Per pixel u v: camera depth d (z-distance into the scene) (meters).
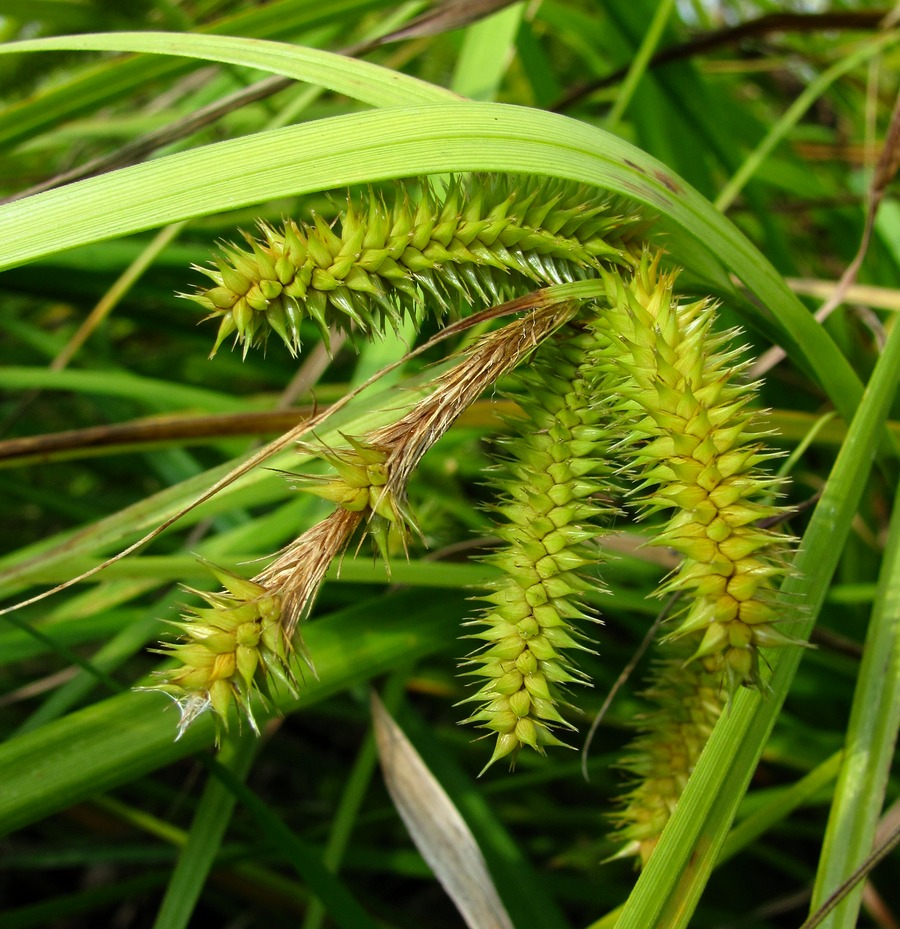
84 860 0.22
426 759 0.21
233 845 0.20
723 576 0.11
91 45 0.14
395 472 0.12
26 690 0.20
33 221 0.12
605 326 0.12
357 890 0.23
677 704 0.14
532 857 0.27
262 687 0.11
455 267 0.12
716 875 0.24
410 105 0.13
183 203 0.12
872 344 0.24
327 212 0.26
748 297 0.15
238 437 0.18
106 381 0.23
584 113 0.32
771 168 0.26
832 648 0.18
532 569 0.12
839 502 0.14
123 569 0.16
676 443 0.11
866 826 0.13
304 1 0.19
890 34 0.23
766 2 0.32
